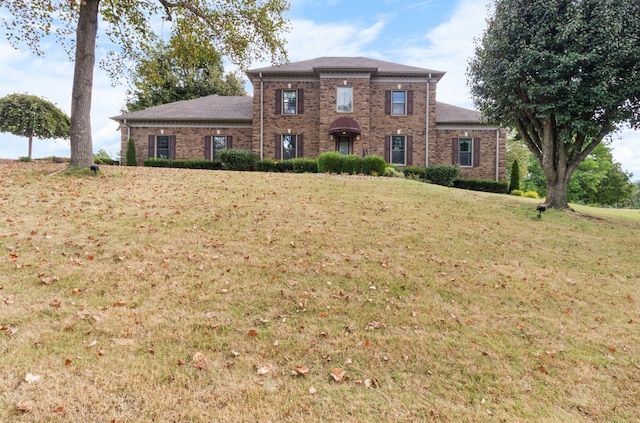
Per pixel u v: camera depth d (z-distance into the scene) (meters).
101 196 8.09
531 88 9.60
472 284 5.06
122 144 20.86
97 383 2.63
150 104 31.88
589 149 10.55
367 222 7.67
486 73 10.78
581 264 6.28
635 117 9.77
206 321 3.64
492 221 8.74
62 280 4.22
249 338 3.43
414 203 9.89
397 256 5.86
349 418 2.52
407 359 3.28
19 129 20.92
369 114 19.92
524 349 3.56
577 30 9.05
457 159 20.67
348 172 15.25
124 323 3.46
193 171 13.45
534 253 6.69
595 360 3.43
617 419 2.69
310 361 3.17
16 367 2.70
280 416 2.49
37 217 6.32
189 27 13.32
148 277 4.50
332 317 3.94
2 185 8.25
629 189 36.22
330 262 5.41
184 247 5.57
